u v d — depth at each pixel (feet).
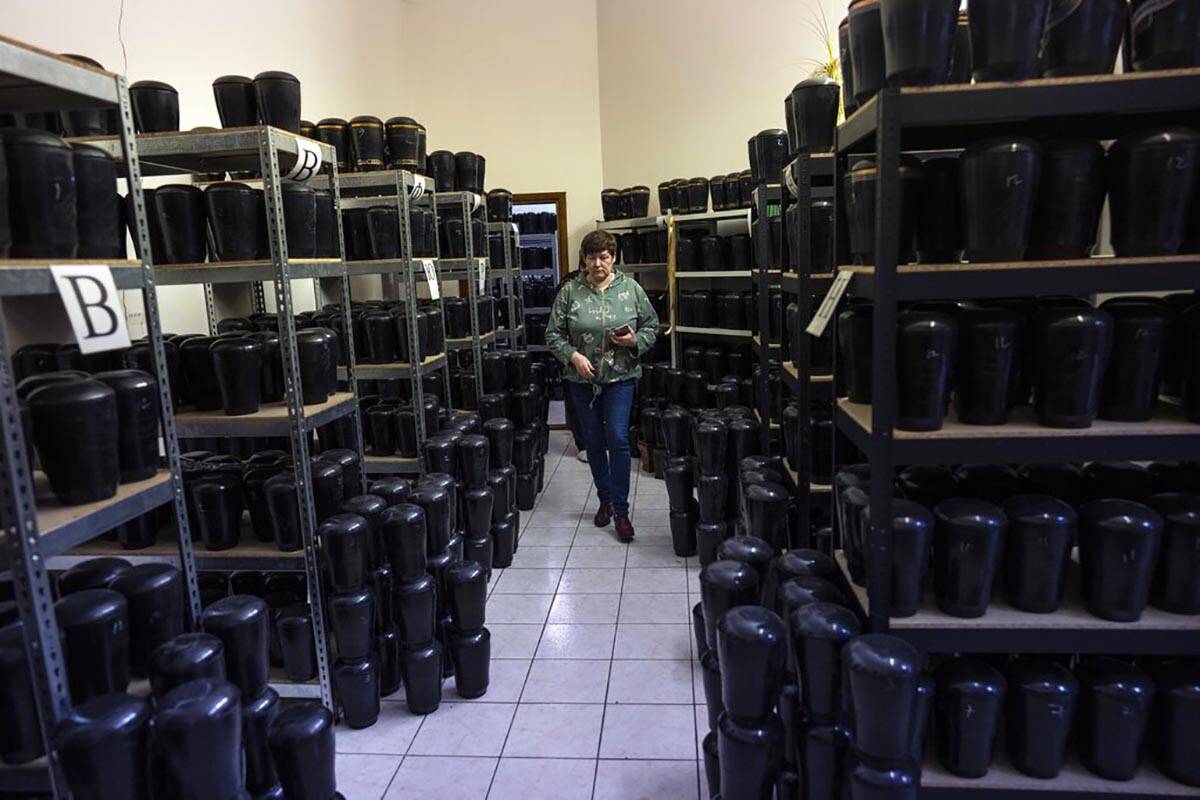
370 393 13.47
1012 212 5.08
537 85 21.76
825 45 18.58
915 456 5.31
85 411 5.01
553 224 21.98
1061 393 5.25
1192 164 4.95
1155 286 4.98
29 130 4.85
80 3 9.50
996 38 4.91
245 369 7.38
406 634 7.72
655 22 20.20
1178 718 5.21
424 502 8.39
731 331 16.42
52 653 4.58
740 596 6.02
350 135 11.37
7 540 4.39
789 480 9.05
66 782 4.51
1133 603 5.30
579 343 12.13
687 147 20.33
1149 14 5.12
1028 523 5.39
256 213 7.52
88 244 5.49
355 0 18.43
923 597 5.84
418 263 11.83
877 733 4.65
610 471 12.47
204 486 7.42
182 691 4.74
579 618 9.78
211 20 12.45
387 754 7.18
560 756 7.07
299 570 7.66
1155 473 6.61
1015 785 5.40
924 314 5.29
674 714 7.67
